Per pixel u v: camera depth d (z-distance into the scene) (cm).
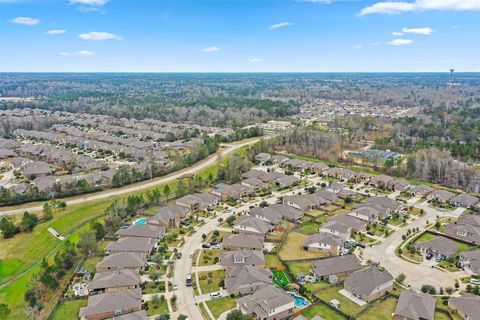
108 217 10650
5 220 10556
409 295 7206
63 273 8238
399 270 8569
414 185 14688
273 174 15425
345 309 7088
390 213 11938
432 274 8406
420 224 11131
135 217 11462
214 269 8538
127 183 14788
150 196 12400
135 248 9125
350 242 9862
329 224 10319
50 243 10075
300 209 12056
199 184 13962
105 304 6925
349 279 7831
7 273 8794
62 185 13812
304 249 9525
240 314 6494
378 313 6981
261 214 11169
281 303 6881
